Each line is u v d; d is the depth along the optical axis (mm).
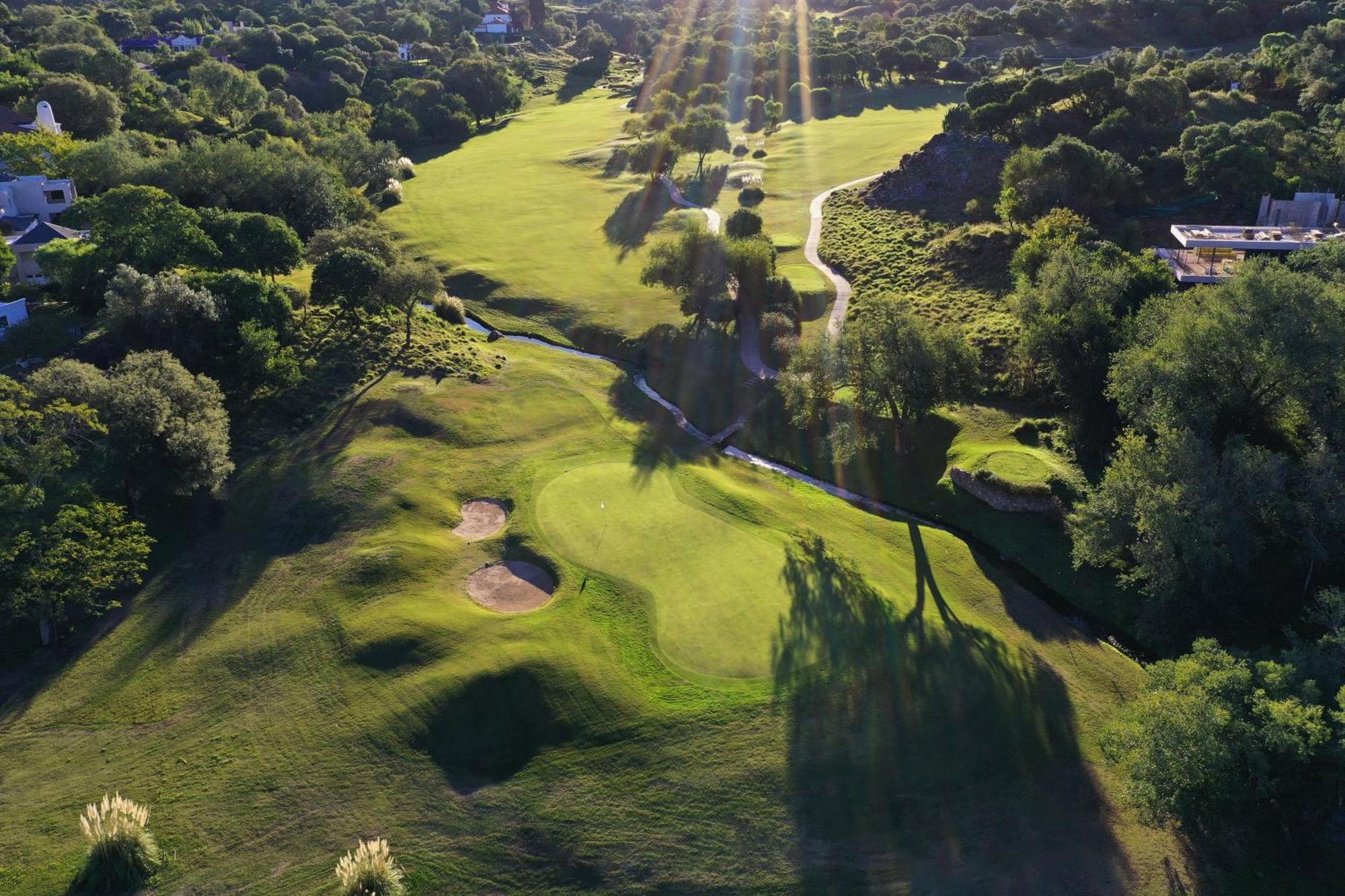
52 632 51188
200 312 72438
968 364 70562
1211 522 49312
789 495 68250
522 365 87000
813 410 73500
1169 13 189625
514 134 187750
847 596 55281
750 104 175750
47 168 112562
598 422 77188
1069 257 75438
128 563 52375
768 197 133000
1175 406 58562
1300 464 54469
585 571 56719
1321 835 40125
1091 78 121625
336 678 48500
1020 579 59656
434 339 89125
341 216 116938
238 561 57781
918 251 105625
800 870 39531
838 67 191875
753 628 52188
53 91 137375
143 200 88062
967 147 120812
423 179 155500
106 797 40062
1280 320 54594
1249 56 157625
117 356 72312
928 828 41125
